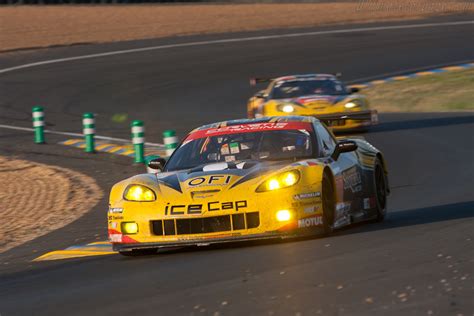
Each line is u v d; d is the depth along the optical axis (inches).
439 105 3422.7
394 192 1609.3
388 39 5762.8
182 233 1011.9
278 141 1153.4
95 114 3750.0
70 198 1820.9
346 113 2452.0
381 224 1193.4
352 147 1147.9
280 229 1001.5
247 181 1021.8
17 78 4805.6
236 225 1002.1
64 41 5974.4
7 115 3777.1
